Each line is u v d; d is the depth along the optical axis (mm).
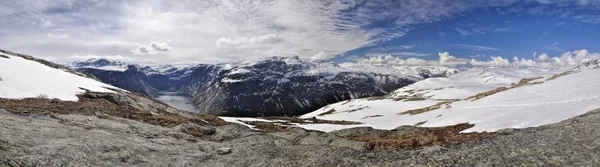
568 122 28766
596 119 27109
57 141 24609
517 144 23703
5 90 44875
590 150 20766
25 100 43312
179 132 37531
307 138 33875
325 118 126750
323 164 24672
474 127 41250
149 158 26016
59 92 52906
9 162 19406
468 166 20938
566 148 21688
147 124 39281
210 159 28141
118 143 27266
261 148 30812
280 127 62688
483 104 66875
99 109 44156
